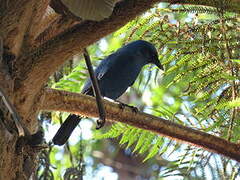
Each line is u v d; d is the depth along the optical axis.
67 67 12.93
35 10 6.81
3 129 6.25
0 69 6.69
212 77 9.75
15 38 6.77
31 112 7.25
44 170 11.62
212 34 10.27
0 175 6.39
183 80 10.44
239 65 9.63
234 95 8.99
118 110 8.97
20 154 6.57
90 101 8.49
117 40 17.97
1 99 6.33
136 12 6.97
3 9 6.65
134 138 11.42
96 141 23.19
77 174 11.26
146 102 20.52
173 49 10.44
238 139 10.12
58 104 8.35
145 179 21.97
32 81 7.00
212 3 9.45
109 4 5.75
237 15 9.85
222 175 10.71
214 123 10.05
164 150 11.12
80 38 6.91
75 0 5.67
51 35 7.13
